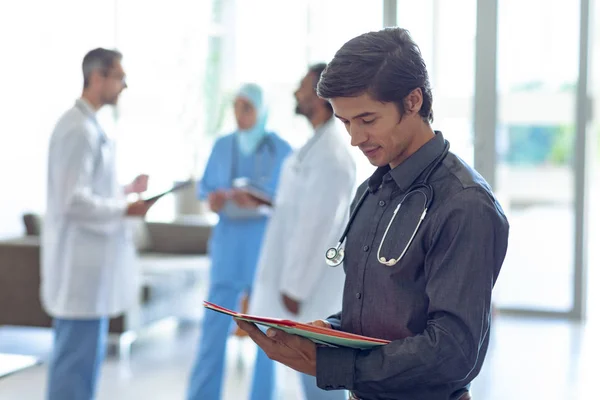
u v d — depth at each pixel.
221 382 3.67
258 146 3.72
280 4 6.84
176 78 7.22
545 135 6.09
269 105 3.74
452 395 1.49
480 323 1.35
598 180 11.59
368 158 1.46
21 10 6.04
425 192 1.43
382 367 1.36
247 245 3.60
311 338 1.39
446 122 6.08
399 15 6.05
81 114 3.18
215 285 3.66
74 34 6.62
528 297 6.27
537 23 6.03
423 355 1.34
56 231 3.21
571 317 6.16
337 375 1.40
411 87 1.39
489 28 5.98
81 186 3.14
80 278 3.21
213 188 3.82
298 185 3.17
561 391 4.27
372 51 1.37
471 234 1.36
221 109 7.23
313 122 3.14
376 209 1.53
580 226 6.11
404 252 1.43
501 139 6.12
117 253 3.33
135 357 4.95
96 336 3.30
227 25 7.11
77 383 3.28
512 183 6.18
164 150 7.19
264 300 3.24
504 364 4.83
